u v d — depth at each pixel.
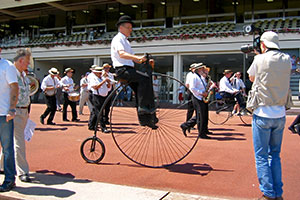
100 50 20.17
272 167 3.05
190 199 3.13
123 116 11.45
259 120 3.01
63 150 5.56
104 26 23.61
